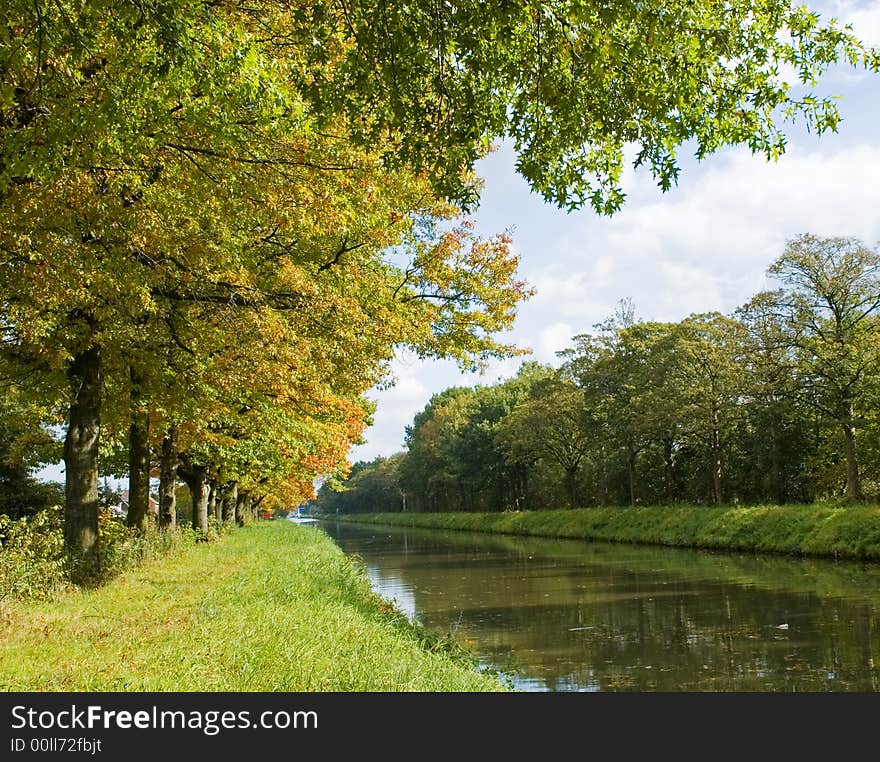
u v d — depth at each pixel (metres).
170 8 5.66
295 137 8.80
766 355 34.84
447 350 15.91
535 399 56.41
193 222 9.92
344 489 44.75
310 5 7.29
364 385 14.64
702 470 45.66
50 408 18.34
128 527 18.12
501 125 6.01
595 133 6.30
